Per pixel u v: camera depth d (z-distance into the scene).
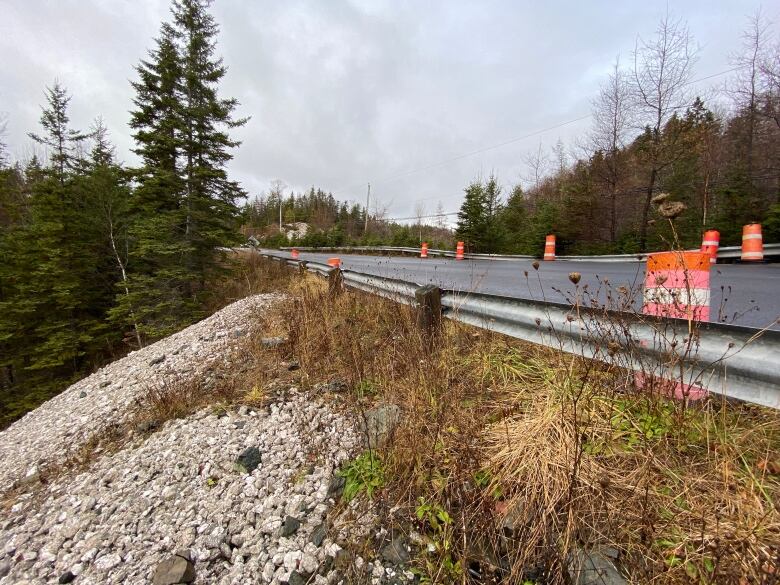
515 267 11.35
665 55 15.03
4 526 2.93
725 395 1.75
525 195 32.94
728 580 1.27
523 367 2.93
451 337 3.60
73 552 2.40
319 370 4.07
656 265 2.19
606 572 1.41
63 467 3.71
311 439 2.89
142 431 3.82
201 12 13.81
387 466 2.28
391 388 3.10
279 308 6.93
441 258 20.58
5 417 13.59
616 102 16.92
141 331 13.27
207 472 2.82
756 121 14.42
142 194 13.01
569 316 2.27
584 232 17.25
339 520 2.06
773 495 1.51
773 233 11.06
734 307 4.07
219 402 3.86
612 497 1.64
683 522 1.52
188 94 13.57
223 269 15.14
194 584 1.91
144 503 2.67
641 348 2.12
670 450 1.80
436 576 1.63
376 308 5.12
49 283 14.20
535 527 1.61
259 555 1.98
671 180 14.96
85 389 6.52
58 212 14.30
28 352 14.46
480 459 2.00
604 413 2.05
